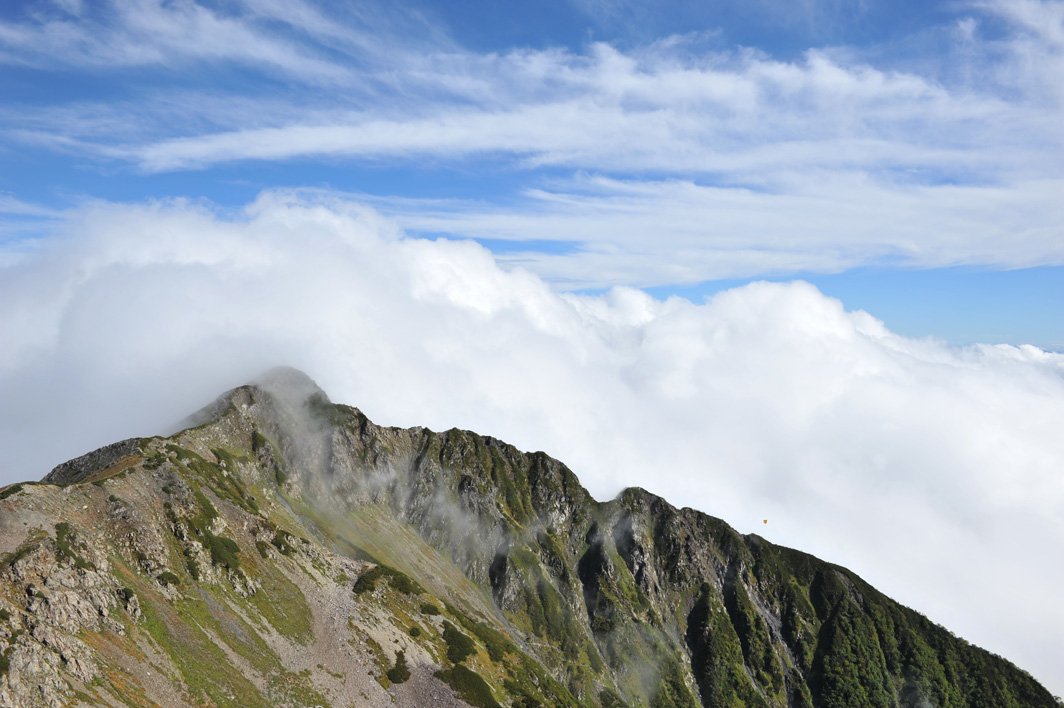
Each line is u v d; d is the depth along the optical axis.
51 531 119.12
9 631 97.75
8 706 89.25
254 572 151.25
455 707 149.12
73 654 102.19
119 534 132.75
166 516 146.12
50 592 107.94
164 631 120.25
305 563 167.88
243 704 118.00
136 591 123.00
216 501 163.88
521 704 165.50
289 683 129.75
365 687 141.75
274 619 143.38
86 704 97.25
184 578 134.50
